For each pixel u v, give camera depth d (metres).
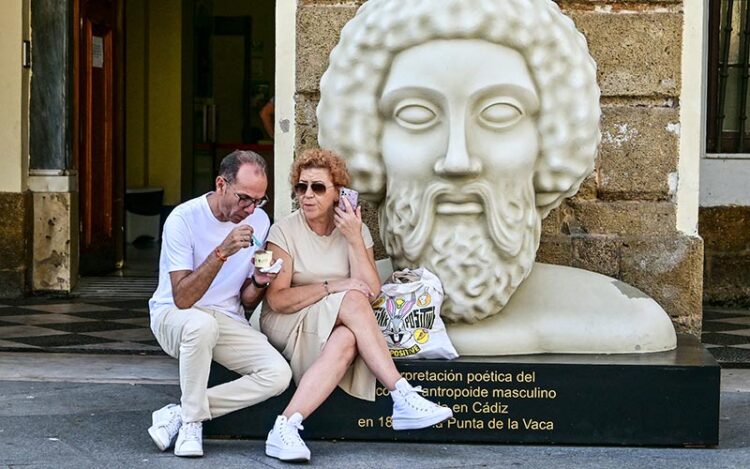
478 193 5.44
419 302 5.43
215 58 15.23
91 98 10.59
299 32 6.88
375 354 5.21
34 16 9.88
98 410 6.19
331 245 5.43
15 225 9.84
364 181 5.68
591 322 5.70
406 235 5.56
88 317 9.02
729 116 10.02
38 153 9.96
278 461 5.16
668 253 6.87
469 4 5.40
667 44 6.81
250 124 15.29
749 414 6.15
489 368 5.41
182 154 14.62
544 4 5.58
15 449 5.39
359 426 5.45
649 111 6.86
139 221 14.35
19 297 9.91
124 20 11.21
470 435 5.44
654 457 5.27
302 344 5.34
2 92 9.80
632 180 6.88
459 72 5.36
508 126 5.47
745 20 9.95
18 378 6.93
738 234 9.91
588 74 5.63
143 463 5.15
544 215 5.81
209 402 5.27
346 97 5.65
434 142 5.44
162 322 5.25
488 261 5.51
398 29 5.50
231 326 5.30
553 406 5.41
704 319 9.27
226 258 5.12
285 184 6.96
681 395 5.40
